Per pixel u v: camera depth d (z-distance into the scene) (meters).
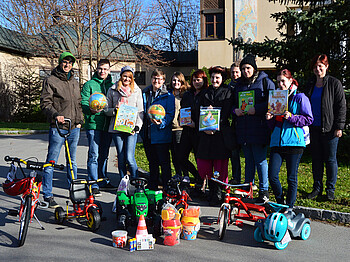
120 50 27.84
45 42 24.81
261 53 10.39
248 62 6.02
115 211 5.86
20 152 12.35
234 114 6.39
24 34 25.44
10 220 5.66
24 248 4.57
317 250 4.54
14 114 26.53
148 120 7.00
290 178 5.52
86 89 7.26
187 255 4.37
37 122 26.39
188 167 7.09
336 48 9.80
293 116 5.36
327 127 6.18
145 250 4.52
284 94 5.39
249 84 6.18
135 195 4.97
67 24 24.41
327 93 6.22
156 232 4.84
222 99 6.27
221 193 6.39
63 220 5.41
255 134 6.02
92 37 27.33
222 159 6.30
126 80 7.04
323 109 6.20
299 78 9.79
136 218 4.91
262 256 4.34
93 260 4.21
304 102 5.41
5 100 26.34
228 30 21.17
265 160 6.16
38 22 24.23
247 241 4.85
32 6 24.22
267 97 6.06
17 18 26.59
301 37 9.65
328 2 10.07
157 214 5.09
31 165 4.98
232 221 5.41
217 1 22.41
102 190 7.52
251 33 20.70
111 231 5.21
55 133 6.36
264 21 20.55
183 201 5.14
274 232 4.48
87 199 5.35
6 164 10.28
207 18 22.64
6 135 18.23
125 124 6.72
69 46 27.19
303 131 5.50
